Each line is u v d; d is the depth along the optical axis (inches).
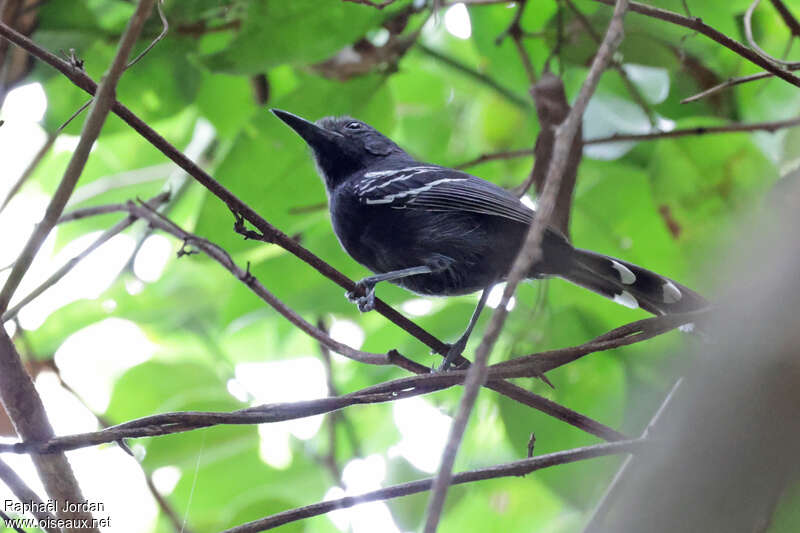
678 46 434.0
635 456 280.2
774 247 220.5
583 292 446.9
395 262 394.6
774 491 202.5
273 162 437.7
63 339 511.2
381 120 458.9
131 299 535.5
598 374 408.8
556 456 276.1
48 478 270.4
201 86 483.5
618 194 478.9
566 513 487.8
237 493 460.1
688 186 450.9
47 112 448.5
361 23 403.5
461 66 526.6
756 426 205.2
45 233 247.4
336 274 317.1
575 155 369.4
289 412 268.2
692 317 283.6
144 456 439.5
